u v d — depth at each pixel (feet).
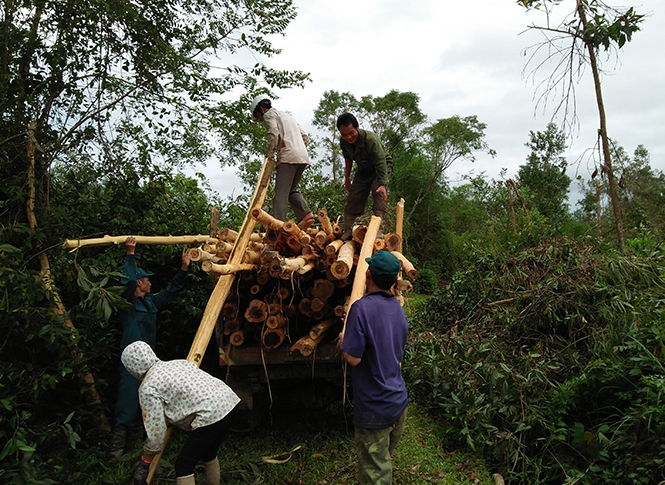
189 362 9.55
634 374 10.91
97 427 13.19
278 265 10.80
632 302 14.42
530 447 11.91
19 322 11.10
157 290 17.61
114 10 14.51
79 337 11.62
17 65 13.83
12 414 10.79
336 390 13.61
